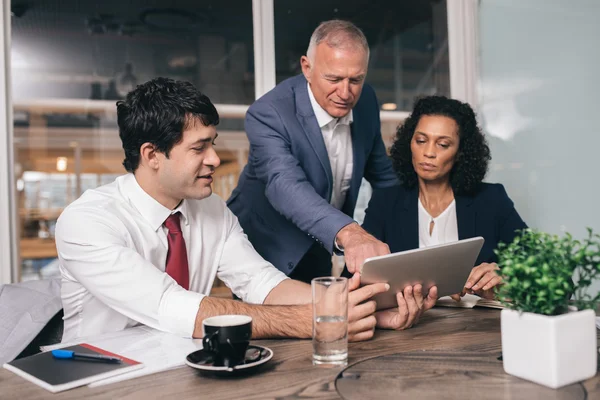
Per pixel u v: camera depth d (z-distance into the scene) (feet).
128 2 8.95
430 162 6.22
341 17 9.94
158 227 4.88
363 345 3.80
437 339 3.92
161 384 3.04
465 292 5.11
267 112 6.44
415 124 6.54
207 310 3.99
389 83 10.21
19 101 8.45
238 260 5.28
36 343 4.78
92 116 8.77
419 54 10.35
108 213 4.61
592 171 8.59
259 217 7.04
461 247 4.20
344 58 5.89
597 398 2.75
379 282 3.98
